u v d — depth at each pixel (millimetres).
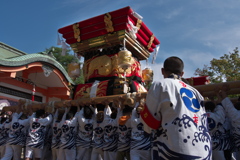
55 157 5867
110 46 6859
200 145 2205
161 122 2361
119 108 5078
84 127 5430
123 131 4789
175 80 2471
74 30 7012
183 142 2164
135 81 6477
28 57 9211
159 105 2334
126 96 4902
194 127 2254
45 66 10070
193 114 2318
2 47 11227
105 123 5090
